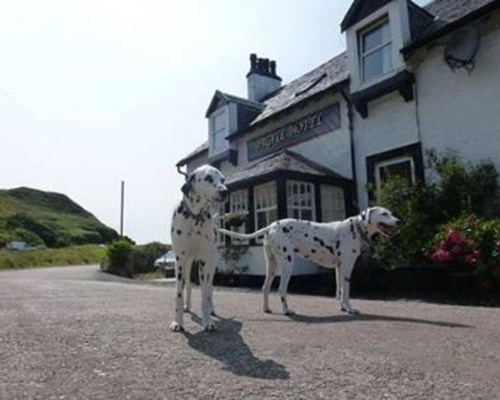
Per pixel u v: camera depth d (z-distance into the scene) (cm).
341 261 682
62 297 893
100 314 618
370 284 1013
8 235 6488
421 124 1142
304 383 289
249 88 2127
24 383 294
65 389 281
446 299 818
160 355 369
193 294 965
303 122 1517
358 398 260
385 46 1227
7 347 402
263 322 546
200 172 512
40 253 4538
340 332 472
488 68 1005
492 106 992
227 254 1409
